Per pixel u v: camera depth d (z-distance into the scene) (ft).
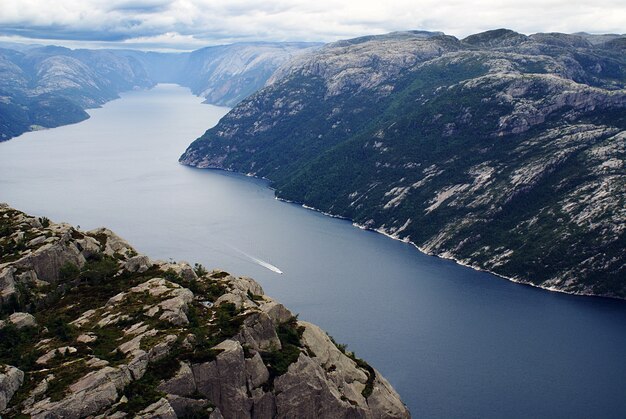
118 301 333.62
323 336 354.33
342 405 317.42
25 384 257.34
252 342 303.89
